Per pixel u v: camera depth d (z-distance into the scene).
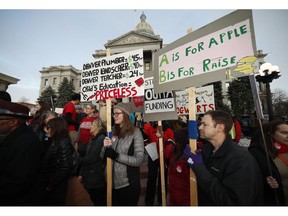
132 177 2.07
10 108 1.61
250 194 1.26
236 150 1.43
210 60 1.83
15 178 1.45
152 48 38.53
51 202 2.11
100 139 2.70
